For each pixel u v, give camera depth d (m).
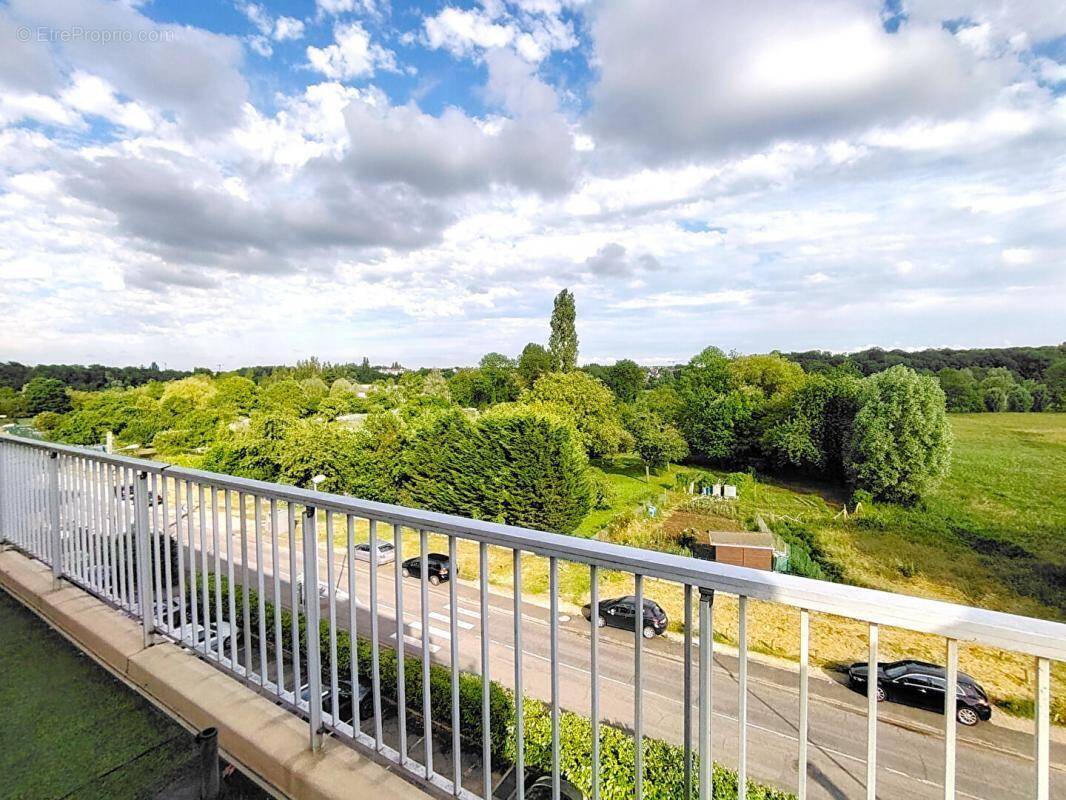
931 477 22.69
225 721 1.74
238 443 23.58
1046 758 0.75
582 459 21.78
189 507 2.12
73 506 2.71
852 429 27.00
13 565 3.02
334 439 23.67
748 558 15.99
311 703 1.60
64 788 1.52
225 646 2.75
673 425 35.09
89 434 37.94
